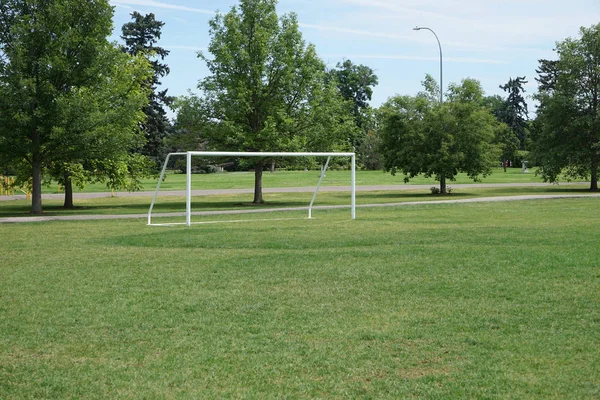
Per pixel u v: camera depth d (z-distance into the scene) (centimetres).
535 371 556
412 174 4006
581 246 1320
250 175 6894
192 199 3659
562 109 4128
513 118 11050
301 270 1080
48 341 665
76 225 2019
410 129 3966
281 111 3144
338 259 1195
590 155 4162
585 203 2845
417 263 1132
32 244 1497
